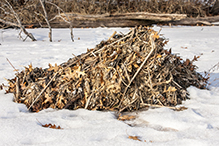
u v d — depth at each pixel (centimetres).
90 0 1403
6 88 374
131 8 1465
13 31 1125
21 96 328
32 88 325
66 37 991
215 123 251
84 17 1307
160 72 321
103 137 226
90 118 273
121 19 1347
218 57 625
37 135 229
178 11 1509
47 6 1369
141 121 266
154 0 1484
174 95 317
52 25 1291
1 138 226
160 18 1331
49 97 314
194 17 1536
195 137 223
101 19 1328
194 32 1151
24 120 262
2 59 597
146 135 230
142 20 1373
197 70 493
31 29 1205
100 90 309
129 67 316
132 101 304
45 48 748
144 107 309
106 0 1442
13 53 668
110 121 258
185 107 295
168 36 1014
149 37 335
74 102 313
